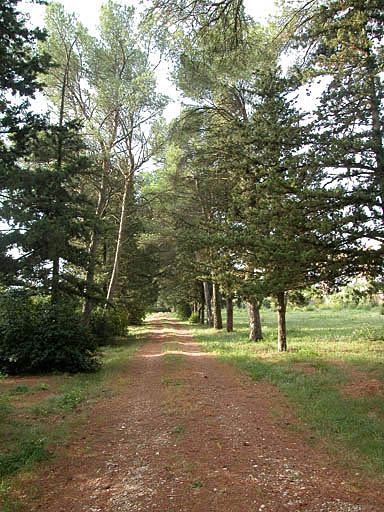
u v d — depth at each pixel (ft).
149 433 20.30
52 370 39.17
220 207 60.70
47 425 21.24
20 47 33.42
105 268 93.71
